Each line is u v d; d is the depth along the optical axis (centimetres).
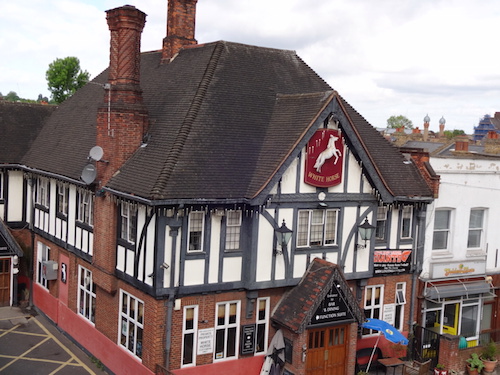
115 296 1662
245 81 1803
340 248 1678
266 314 1605
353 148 1644
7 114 2523
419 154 1930
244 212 1543
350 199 1672
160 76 2025
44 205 2212
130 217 1582
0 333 2002
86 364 1759
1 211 2338
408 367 1795
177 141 1544
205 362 1528
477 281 2011
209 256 1498
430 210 1903
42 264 2220
